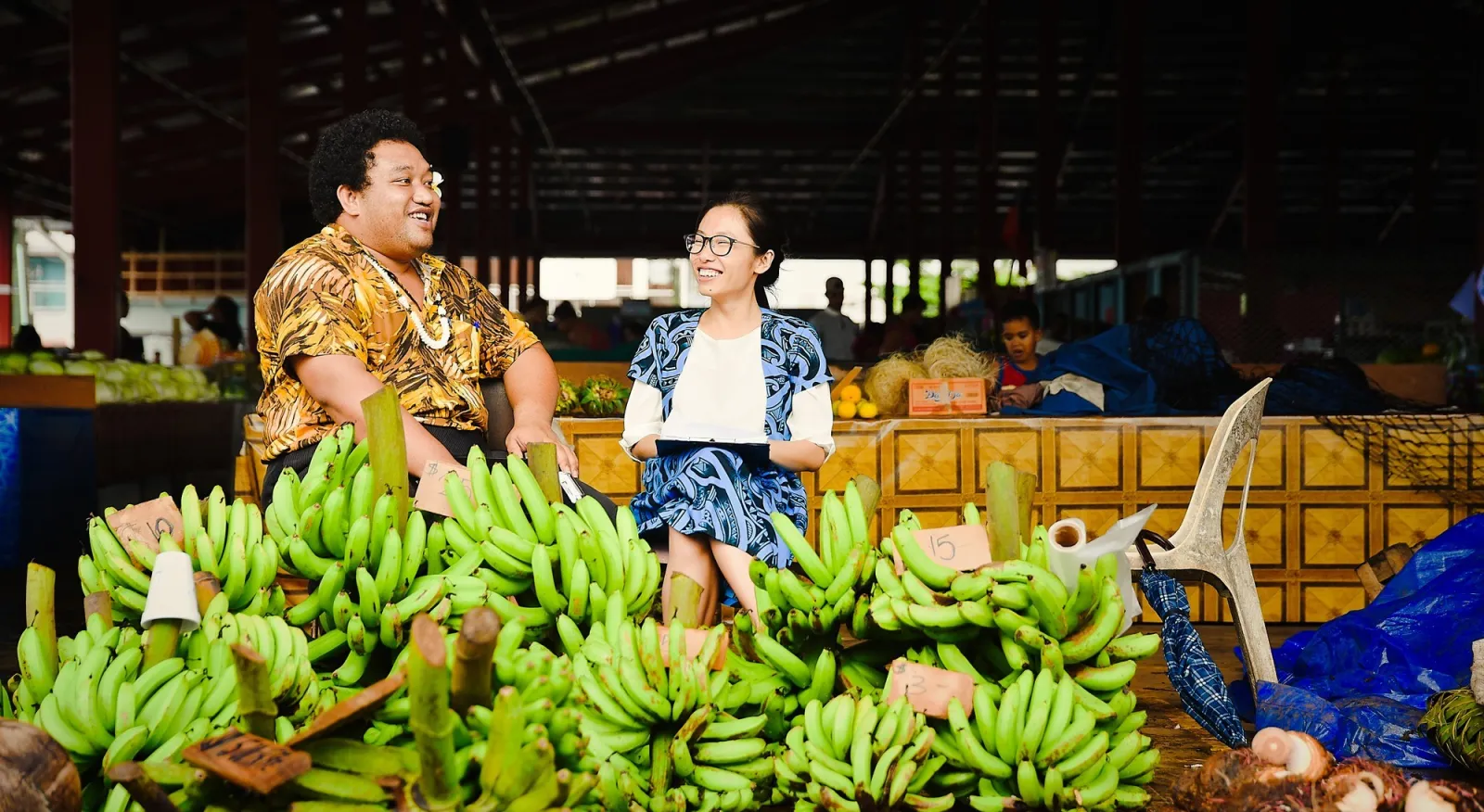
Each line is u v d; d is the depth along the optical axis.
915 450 4.72
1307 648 3.17
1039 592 1.88
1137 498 4.68
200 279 30.98
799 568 3.01
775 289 2.93
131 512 2.09
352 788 1.62
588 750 1.82
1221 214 32.47
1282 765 2.16
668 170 32.38
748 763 1.99
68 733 1.74
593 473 4.81
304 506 2.14
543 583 2.02
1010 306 5.77
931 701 1.94
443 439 2.66
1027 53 21.47
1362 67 21.16
